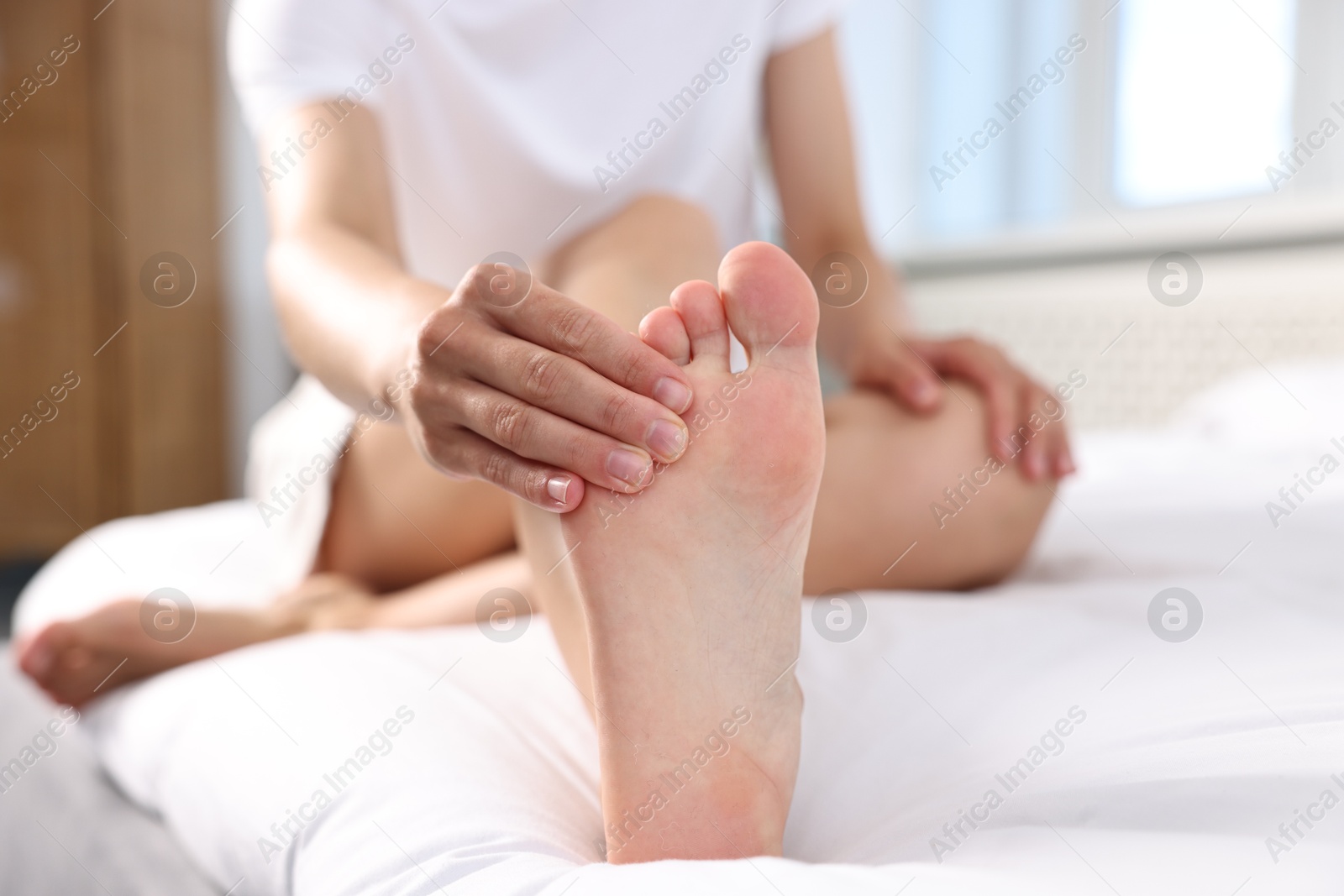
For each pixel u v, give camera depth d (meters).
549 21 1.11
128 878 0.88
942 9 2.99
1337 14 2.35
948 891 0.71
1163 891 0.70
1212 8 2.53
